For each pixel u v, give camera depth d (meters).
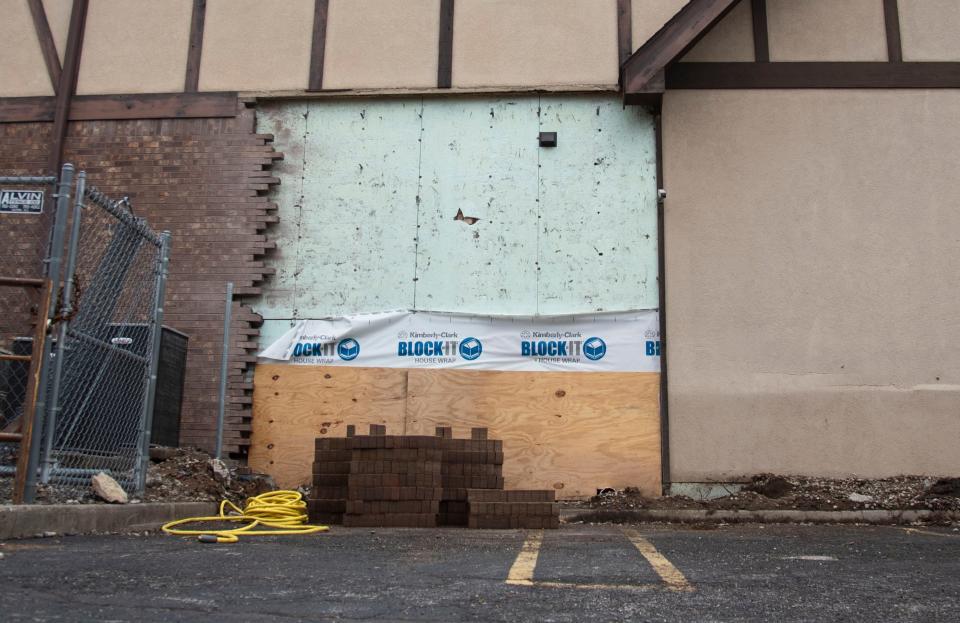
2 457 6.75
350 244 10.75
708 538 7.06
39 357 5.95
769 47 10.81
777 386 9.99
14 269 10.64
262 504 8.11
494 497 7.84
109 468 7.27
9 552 4.75
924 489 9.39
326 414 10.29
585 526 8.65
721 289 10.25
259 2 11.46
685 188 10.52
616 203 10.57
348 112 11.12
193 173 10.99
